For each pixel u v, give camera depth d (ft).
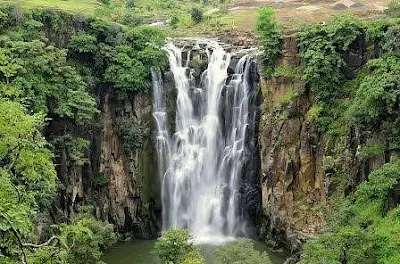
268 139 143.84
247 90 155.33
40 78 129.29
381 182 103.04
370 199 108.27
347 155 124.26
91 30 151.64
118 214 151.23
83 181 143.64
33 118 77.25
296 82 139.44
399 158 109.81
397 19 129.70
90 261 102.78
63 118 135.44
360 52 134.10
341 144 126.93
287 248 135.85
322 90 134.31
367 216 104.53
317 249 95.30
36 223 111.45
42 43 130.21
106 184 150.41
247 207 154.10
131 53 153.07
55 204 127.95
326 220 120.88
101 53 149.79
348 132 125.39
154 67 155.02
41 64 128.36
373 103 112.57
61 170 133.18
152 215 155.84
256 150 153.28
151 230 153.69
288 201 138.72
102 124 150.61
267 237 143.43
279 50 143.95
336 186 125.18
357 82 132.77
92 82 147.74
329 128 131.75
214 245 141.69
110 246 138.31
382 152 114.11
